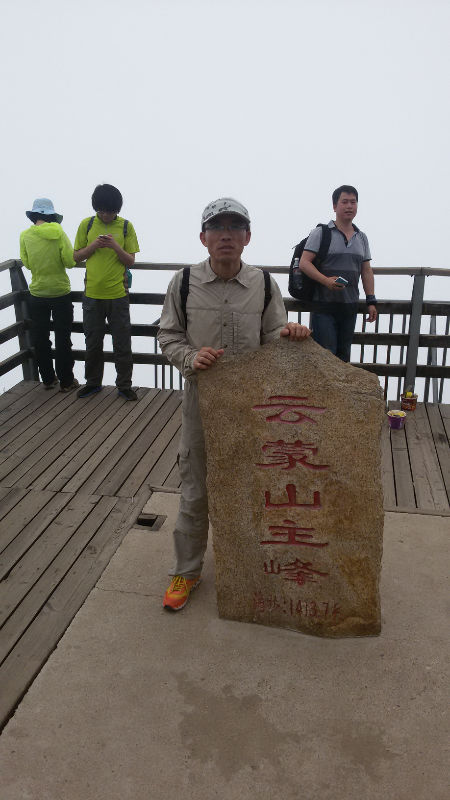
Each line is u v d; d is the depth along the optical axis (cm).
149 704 220
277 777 194
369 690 226
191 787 191
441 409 502
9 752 202
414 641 249
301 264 433
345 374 233
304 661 240
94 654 243
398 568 293
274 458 239
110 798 188
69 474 391
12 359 544
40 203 496
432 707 219
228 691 226
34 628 257
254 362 236
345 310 447
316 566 246
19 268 547
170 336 247
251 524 247
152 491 367
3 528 329
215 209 218
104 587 282
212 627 258
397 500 359
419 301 491
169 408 507
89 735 208
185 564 268
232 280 236
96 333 507
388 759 200
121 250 478
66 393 542
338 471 236
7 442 441
